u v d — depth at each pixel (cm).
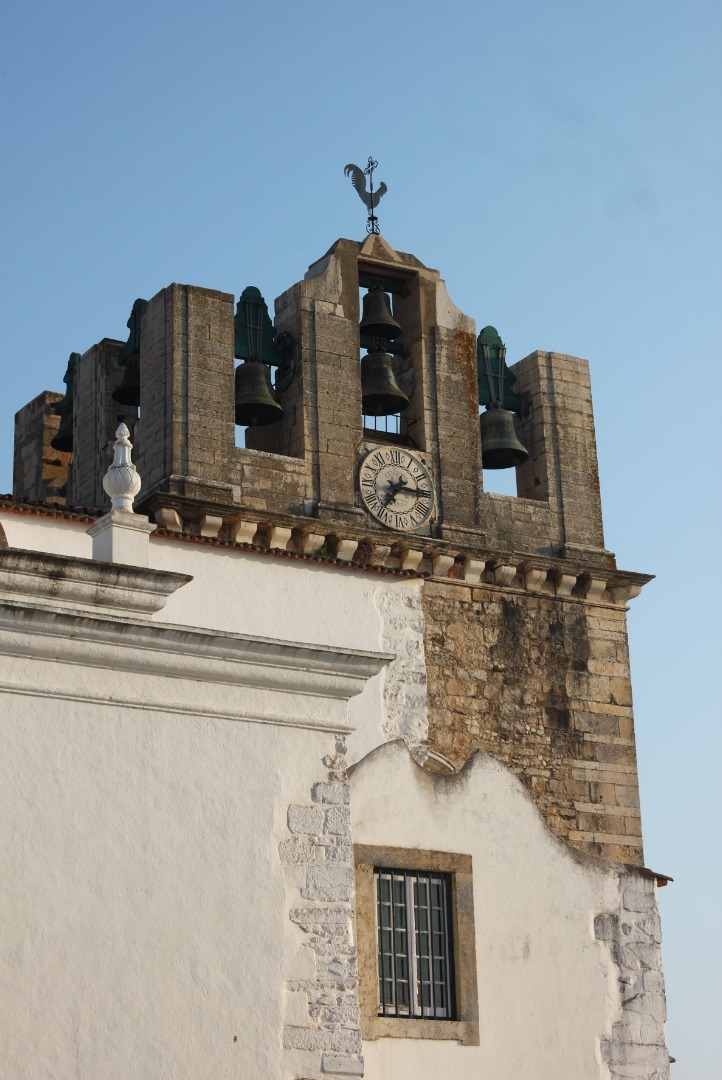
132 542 2714
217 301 4512
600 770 4566
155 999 2333
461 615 4478
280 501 4419
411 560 4456
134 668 2423
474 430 4766
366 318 4750
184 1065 2328
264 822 2475
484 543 4638
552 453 4878
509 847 2870
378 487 4556
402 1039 2681
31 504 3728
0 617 2333
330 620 4156
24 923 2270
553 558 4650
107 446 4700
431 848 2789
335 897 2495
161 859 2383
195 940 2381
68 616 2367
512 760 4434
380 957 2709
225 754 2472
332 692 2570
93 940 2309
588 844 4484
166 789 2412
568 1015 2844
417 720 4278
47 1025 2255
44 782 2328
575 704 4588
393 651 4272
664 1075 2903
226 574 4009
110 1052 2286
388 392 4681
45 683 2359
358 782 2752
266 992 2411
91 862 2334
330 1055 2427
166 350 4441
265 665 2514
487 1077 2741
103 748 2381
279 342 4669
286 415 4603
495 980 2794
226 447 4388
